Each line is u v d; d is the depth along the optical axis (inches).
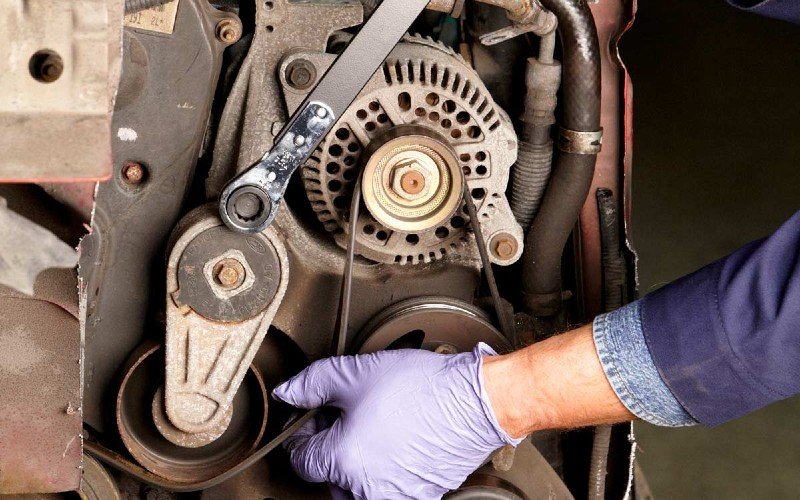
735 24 154.0
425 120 44.7
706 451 87.4
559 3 46.0
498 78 50.6
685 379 39.0
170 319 42.7
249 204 40.7
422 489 45.0
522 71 50.3
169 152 43.6
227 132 45.1
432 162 44.1
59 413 36.7
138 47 41.1
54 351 35.7
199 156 45.4
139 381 46.6
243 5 45.5
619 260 52.6
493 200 46.9
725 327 38.1
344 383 45.4
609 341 40.5
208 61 42.5
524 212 50.9
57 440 37.3
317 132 40.1
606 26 49.0
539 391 41.9
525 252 51.9
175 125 43.2
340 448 43.8
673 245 113.2
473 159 45.8
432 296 48.5
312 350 48.8
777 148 128.9
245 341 43.6
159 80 42.1
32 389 36.1
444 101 44.5
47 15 25.5
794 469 85.7
